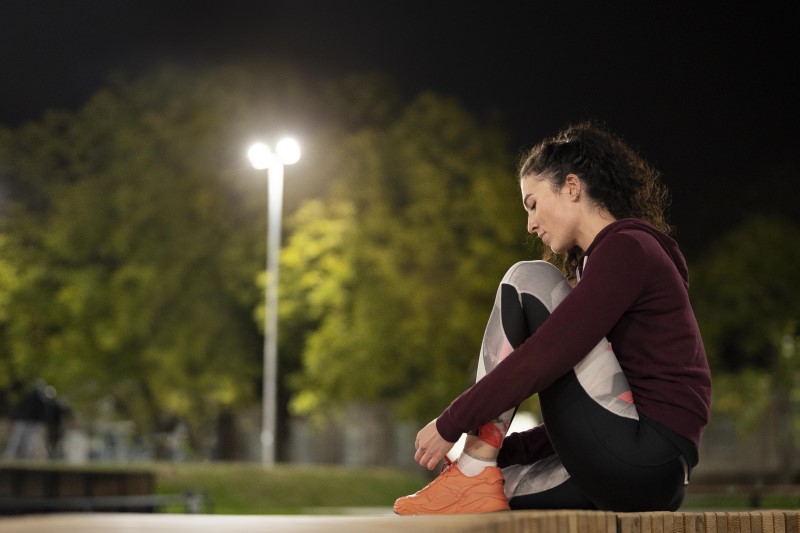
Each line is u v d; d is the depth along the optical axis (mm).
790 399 30703
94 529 1161
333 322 27000
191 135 29375
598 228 2652
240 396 29469
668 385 2404
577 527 1872
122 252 28719
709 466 35094
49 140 30469
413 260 27125
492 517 1594
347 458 37000
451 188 27797
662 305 2422
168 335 28016
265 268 28438
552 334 2301
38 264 29172
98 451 35812
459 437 2367
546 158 2688
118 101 30594
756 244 29016
